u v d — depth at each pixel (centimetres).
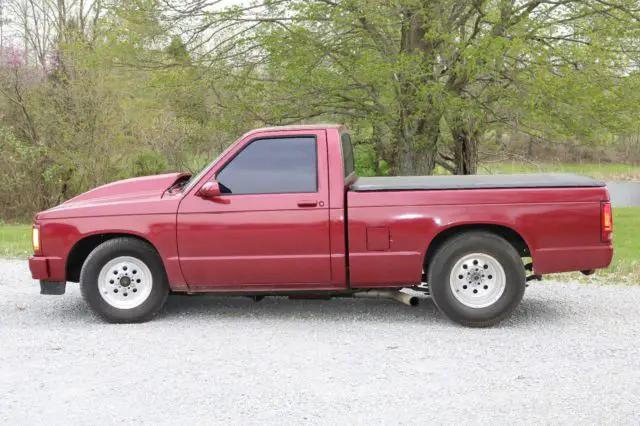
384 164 2070
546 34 1580
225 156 712
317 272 698
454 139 1939
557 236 685
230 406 471
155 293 716
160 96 1759
